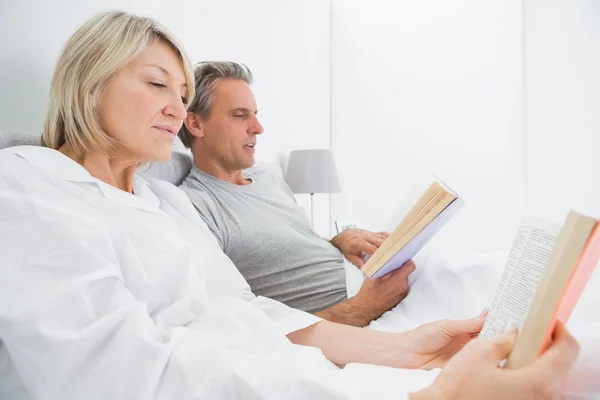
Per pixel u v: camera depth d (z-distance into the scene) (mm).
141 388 484
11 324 492
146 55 772
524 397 458
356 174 3379
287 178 2367
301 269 1316
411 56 3328
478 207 3195
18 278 517
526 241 606
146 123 761
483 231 3184
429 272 1119
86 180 690
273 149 2361
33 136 896
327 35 3199
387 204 3344
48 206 576
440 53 3275
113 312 532
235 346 614
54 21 1111
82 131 749
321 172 2289
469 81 3227
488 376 466
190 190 1279
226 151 1387
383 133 3361
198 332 646
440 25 3279
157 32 803
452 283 1059
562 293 461
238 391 478
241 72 1476
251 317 697
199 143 1428
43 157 668
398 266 1100
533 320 480
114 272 572
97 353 510
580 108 3029
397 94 3346
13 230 541
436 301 1054
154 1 1490
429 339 774
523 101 3139
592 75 3002
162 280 698
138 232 711
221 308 743
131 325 528
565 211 3043
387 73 3365
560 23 3066
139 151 777
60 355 487
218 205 1303
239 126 1393
